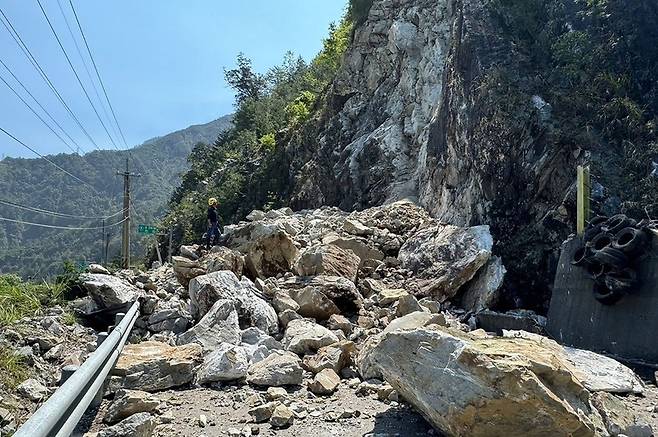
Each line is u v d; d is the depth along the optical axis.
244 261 10.41
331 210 20.45
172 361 5.57
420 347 4.10
